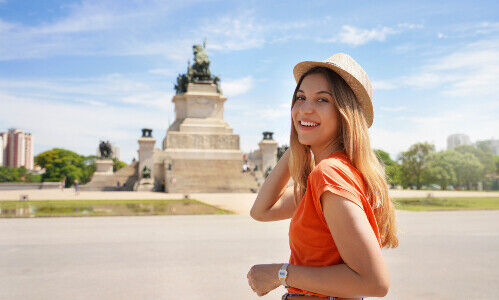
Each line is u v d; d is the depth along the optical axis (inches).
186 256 568.7
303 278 106.2
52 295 390.9
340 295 101.2
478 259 564.4
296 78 134.7
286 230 829.2
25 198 1772.9
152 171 3257.9
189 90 3750.0
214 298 384.2
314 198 106.8
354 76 115.9
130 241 687.1
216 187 2915.8
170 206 1450.5
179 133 3548.2
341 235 97.5
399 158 3966.5
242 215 1115.3
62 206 1425.9
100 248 625.0
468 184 4633.4
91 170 5841.5
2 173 6156.5
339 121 120.0
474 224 961.5
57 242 675.4
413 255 590.6
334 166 105.1
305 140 122.0
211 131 3656.5
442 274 479.5
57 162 5241.1
